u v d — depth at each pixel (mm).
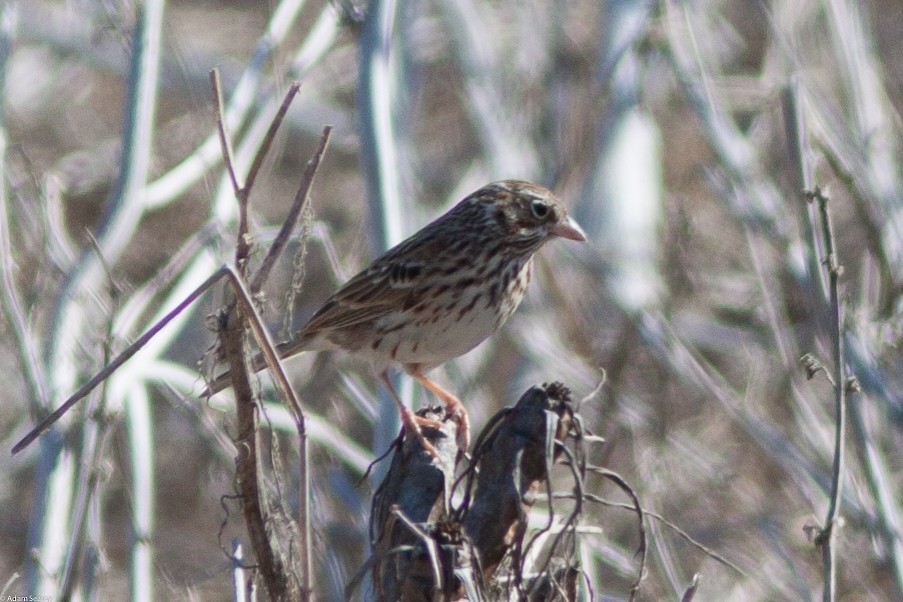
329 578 10266
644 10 15766
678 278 15633
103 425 8961
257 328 6434
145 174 11664
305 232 7414
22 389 16562
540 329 15180
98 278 11125
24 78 20656
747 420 13031
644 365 15633
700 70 14273
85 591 9367
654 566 12516
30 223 11773
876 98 14367
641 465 13578
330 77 19391
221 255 11438
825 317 9305
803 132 10195
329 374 14297
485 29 18781
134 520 9859
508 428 6828
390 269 10375
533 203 10336
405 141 15227
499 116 17562
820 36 16516
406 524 6676
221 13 21656
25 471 17062
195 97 16391
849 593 13227
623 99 16875
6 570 16188
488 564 6812
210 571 14656
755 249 13055
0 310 11289
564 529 6793
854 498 11562
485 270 10297
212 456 15789
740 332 16203
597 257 15969
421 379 10547
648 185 16922
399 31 15789
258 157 6551
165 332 10930
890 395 11242
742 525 14203
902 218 12516
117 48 20125
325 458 12812
